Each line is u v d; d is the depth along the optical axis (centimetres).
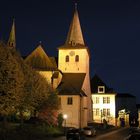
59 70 6812
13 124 4331
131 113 11112
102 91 8800
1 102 3434
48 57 7088
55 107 5309
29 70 4416
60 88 6494
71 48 7162
